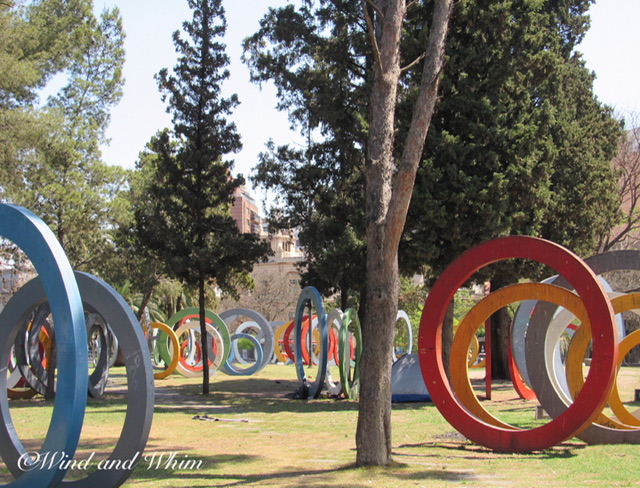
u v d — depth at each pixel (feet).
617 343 36.01
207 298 161.58
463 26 70.85
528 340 44.01
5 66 73.05
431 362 41.88
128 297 153.69
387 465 33.65
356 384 79.97
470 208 67.56
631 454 36.81
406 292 157.07
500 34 69.97
